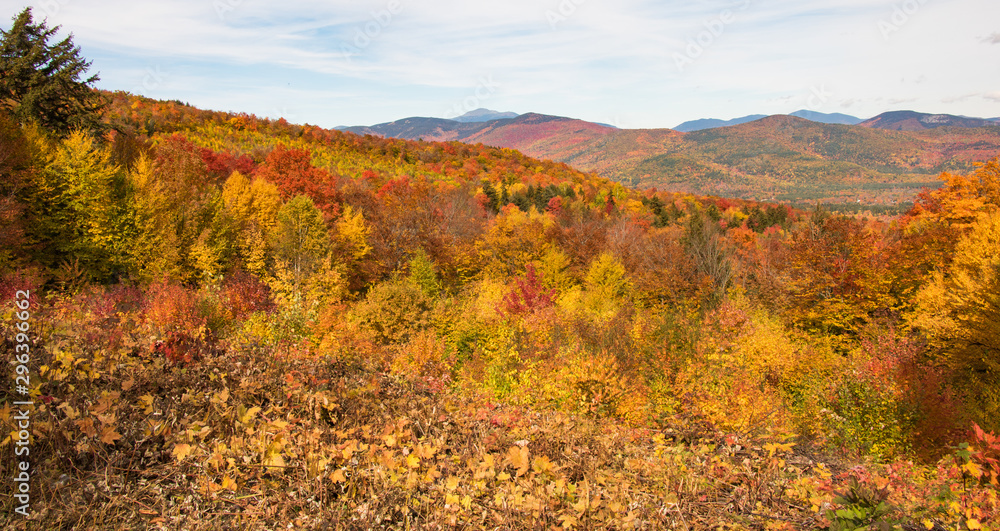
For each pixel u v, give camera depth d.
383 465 4.04
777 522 3.96
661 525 3.83
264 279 25.47
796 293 26.20
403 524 3.61
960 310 16.61
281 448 4.11
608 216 70.12
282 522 3.36
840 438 10.41
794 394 15.46
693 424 6.97
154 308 9.84
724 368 12.17
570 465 4.75
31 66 29.17
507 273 40.03
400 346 15.25
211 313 9.96
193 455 3.89
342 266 30.50
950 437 9.95
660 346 14.44
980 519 3.91
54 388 4.47
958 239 24.14
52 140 26.14
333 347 11.29
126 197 23.67
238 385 5.22
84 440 3.64
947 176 33.22
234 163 58.62
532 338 17.00
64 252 22.06
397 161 109.75
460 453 4.77
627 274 38.34
